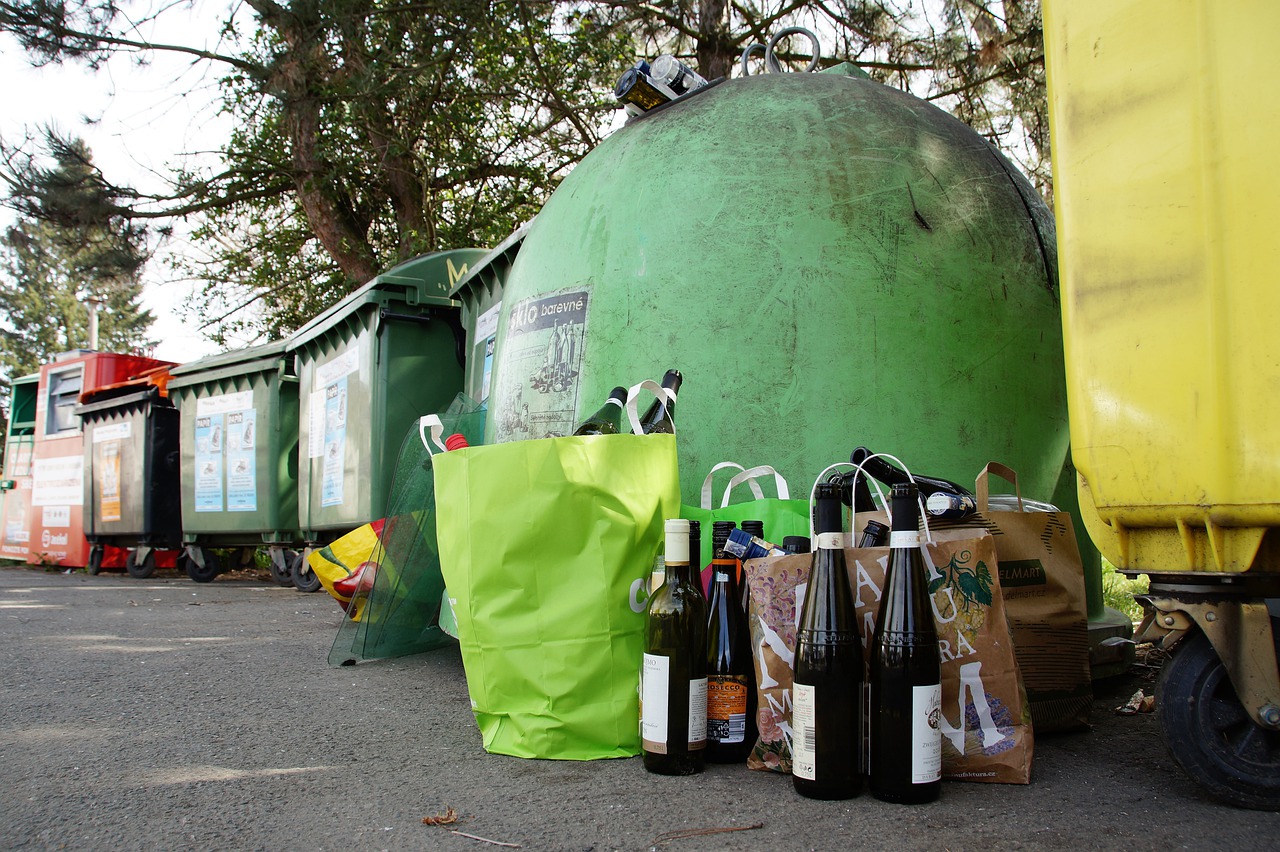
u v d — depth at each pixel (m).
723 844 1.81
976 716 2.17
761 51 10.91
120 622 5.83
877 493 2.55
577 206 3.69
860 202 3.19
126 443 10.76
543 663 2.43
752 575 2.31
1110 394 1.97
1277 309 1.75
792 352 3.08
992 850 1.76
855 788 2.07
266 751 2.63
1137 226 1.94
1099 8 2.03
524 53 12.41
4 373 53.19
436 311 6.62
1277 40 1.78
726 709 2.34
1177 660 1.99
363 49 12.03
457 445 2.67
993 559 2.21
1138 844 1.78
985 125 9.41
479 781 2.27
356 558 4.98
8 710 3.21
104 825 2.03
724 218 3.24
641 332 3.26
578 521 2.40
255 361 8.72
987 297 3.20
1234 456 1.78
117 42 12.23
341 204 14.39
